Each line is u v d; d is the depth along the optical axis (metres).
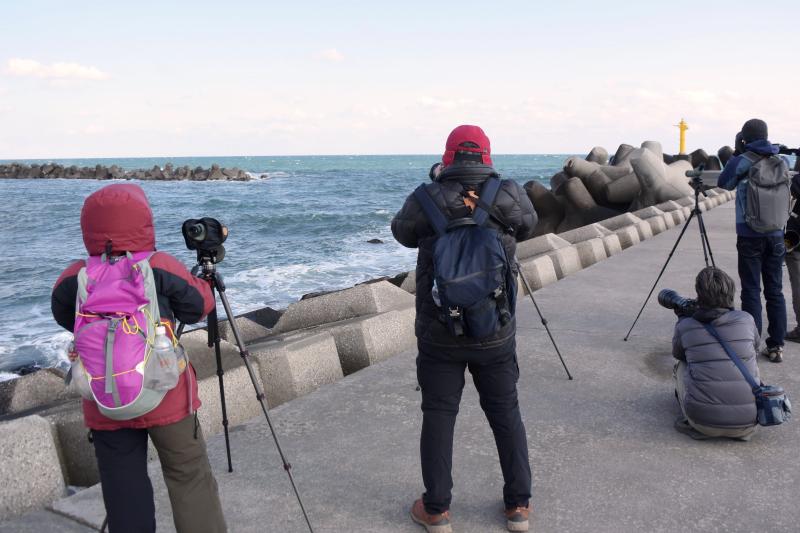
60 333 12.59
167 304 2.33
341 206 45.50
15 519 3.16
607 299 7.80
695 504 3.18
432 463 2.88
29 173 102.31
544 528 3.00
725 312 3.85
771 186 4.90
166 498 3.32
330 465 3.67
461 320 2.60
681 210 18.36
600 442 3.89
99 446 2.32
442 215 2.72
